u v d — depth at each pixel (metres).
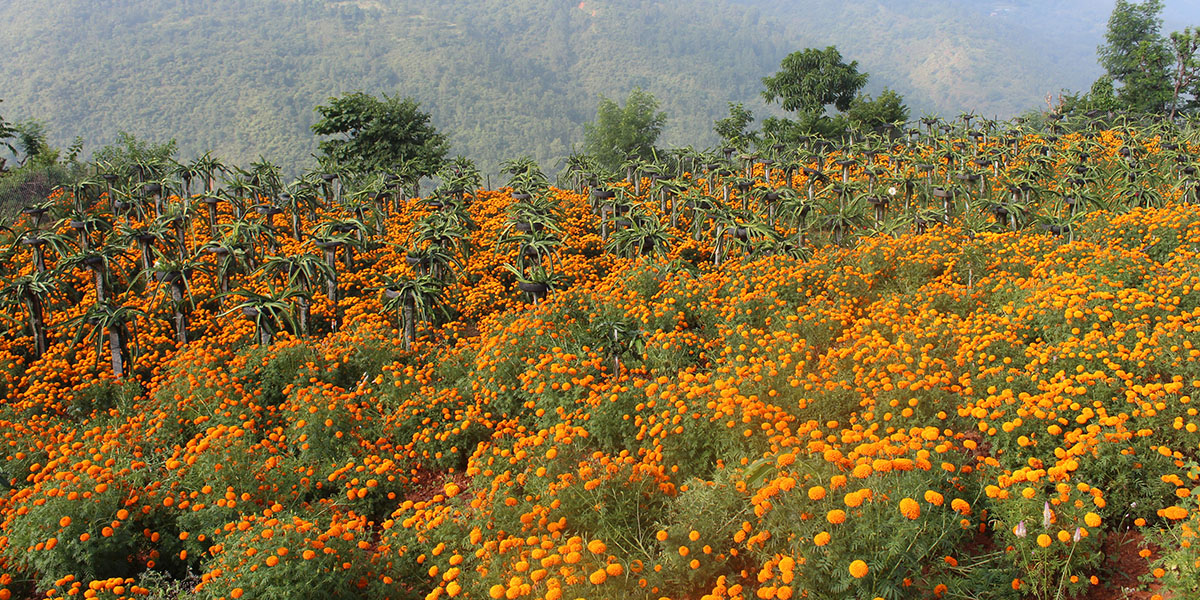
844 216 13.07
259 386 7.54
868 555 3.17
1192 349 5.09
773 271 9.63
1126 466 3.87
